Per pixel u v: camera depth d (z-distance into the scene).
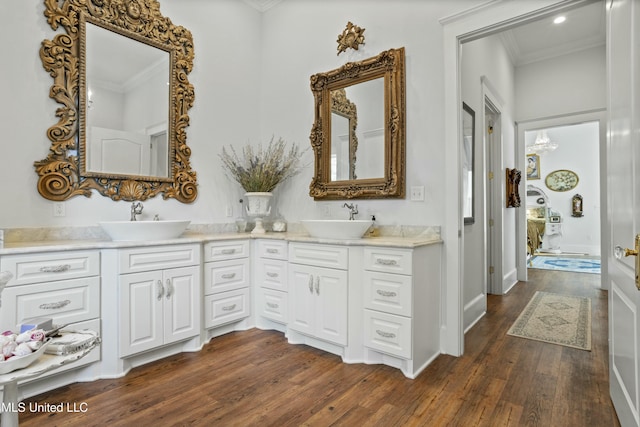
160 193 2.78
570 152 7.88
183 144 2.93
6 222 2.06
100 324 2.04
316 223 2.47
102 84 2.47
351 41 2.86
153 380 2.01
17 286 1.76
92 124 2.42
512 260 4.66
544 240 8.06
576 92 4.48
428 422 1.60
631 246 1.33
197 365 2.21
